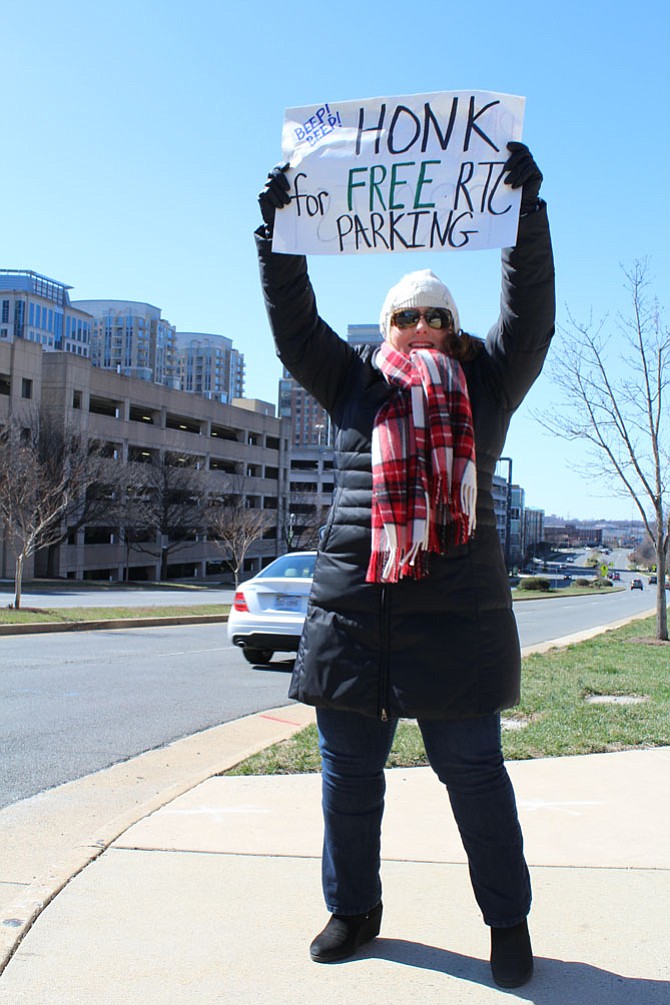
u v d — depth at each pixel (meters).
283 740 6.34
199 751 6.50
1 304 137.75
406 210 2.90
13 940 3.00
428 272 2.90
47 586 36.22
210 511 58.31
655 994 2.67
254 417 77.56
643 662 12.27
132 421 60.28
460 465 2.63
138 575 62.44
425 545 2.55
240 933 3.08
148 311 176.50
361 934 2.94
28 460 29.52
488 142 2.84
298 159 2.97
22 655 11.90
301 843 4.04
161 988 2.71
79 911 3.26
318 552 2.89
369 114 2.94
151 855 3.87
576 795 4.93
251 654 11.71
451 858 3.84
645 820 4.47
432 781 5.14
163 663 11.45
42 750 6.46
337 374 2.99
